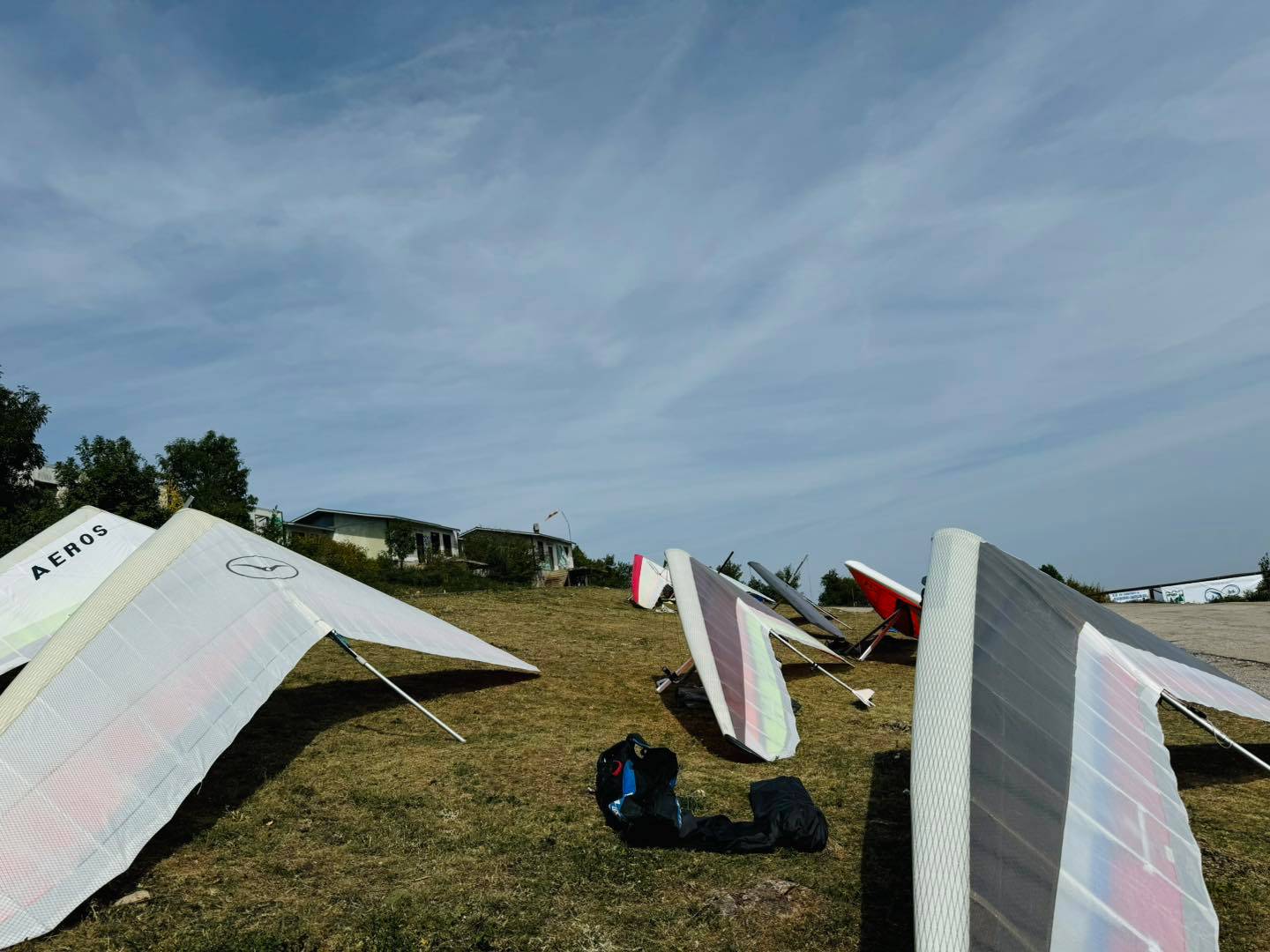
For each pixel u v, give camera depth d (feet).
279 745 22.49
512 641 39.99
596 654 37.47
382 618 25.44
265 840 16.44
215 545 23.09
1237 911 13.56
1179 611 61.87
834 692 31.27
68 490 80.94
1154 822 12.03
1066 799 11.60
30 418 81.10
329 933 12.88
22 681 16.57
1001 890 9.70
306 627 22.44
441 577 98.99
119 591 19.53
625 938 12.83
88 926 13.09
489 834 16.81
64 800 14.89
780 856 15.83
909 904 13.89
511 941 12.67
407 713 26.07
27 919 12.78
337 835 16.75
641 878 14.83
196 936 12.74
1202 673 19.13
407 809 18.13
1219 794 19.31
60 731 15.98
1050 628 16.38
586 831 16.97
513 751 22.40
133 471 80.23
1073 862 10.48
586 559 162.81
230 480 119.14
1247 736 24.20
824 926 13.17
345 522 136.56
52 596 27.89
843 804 18.65
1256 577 108.06
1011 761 11.89
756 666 26.43
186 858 15.60
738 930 13.08
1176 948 9.72
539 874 14.98
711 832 16.22
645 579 56.70
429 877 14.87
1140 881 10.62
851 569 38.40
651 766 17.65
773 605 52.08
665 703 28.50
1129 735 14.19
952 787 11.14
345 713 25.84
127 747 16.44
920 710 12.76
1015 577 17.61
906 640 44.14
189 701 18.16
